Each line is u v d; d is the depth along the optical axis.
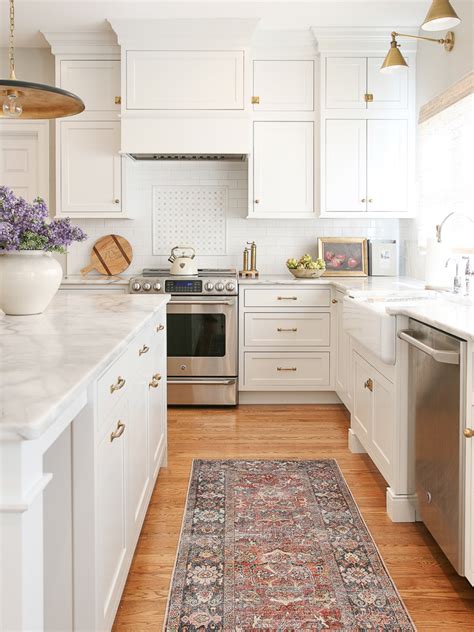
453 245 3.63
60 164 4.52
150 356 2.53
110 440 1.63
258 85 4.44
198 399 4.37
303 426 3.89
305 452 3.37
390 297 3.07
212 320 4.33
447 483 1.99
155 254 4.94
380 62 4.41
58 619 1.45
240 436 3.67
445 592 1.98
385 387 2.62
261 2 3.89
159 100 4.33
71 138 4.50
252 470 3.08
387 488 2.62
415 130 4.45
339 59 4.40
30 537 1.00
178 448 3.44
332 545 2.30
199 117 4.34
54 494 1.43
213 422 3.99
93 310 2.46
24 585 0.98
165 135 4.34
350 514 2.57
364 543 2.31
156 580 2.05
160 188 4.90
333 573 2.10
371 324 2.61
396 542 2.33
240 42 4.30
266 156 4.49
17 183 4.84
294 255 4.93
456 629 1.78
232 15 4.11
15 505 0.96
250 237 4.93
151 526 2.45
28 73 4.71
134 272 4.95
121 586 1.82
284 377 4.41
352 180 4.47
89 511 1.43
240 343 4.39
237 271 4.69
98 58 4.43
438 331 2.07
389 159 4.46
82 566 1.44
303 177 4.50
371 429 2.89
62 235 2.23
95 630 1.45
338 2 3.89
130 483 1.99
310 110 4.46
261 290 4.35
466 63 3.46
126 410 1.91
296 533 2.39
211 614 1.85
